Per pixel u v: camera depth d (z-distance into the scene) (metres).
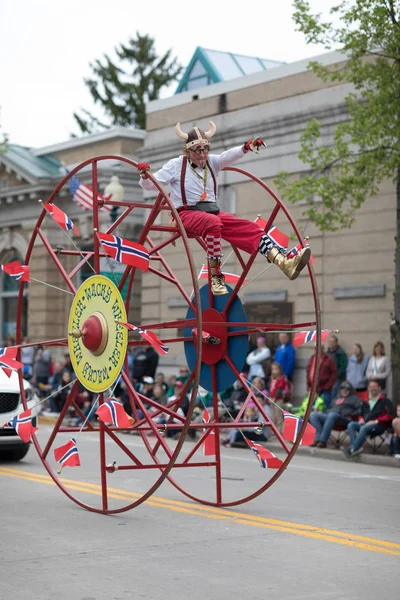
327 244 26.66
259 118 29.08
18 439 16.44
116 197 30.70
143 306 33.59
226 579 8.12
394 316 21.80
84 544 9.56
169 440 23.67
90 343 11.55
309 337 11.41
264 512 11.87
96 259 11.81
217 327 12.24
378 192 25.27
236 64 36.88
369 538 10.10
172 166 11.44
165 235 33.00
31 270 40.12
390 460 19.30
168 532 10.31
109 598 7.44
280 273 28.00
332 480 15.91
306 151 22.31
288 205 27.86
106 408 11.05
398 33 20.28
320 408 22.05
